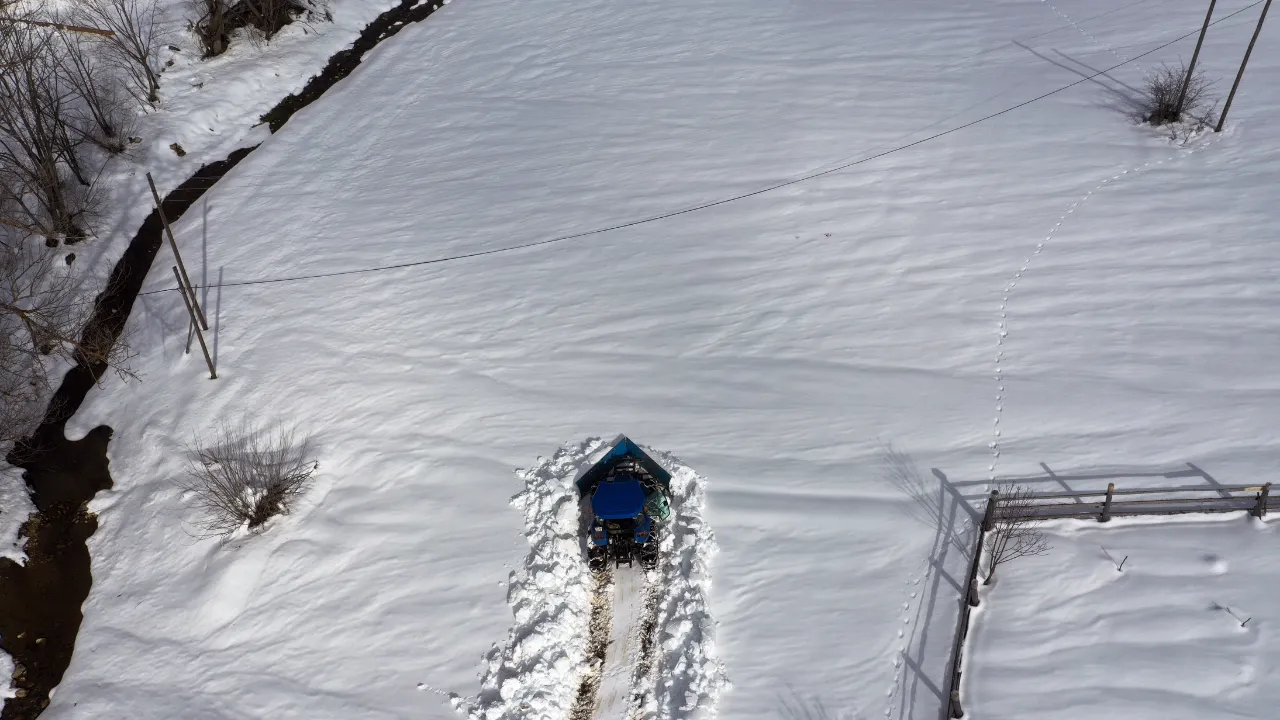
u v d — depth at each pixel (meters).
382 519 15.65
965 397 16.84
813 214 23.00
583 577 13.91
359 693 13.10
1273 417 15.42
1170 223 20.80
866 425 16.44
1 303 18.84
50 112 24.73
